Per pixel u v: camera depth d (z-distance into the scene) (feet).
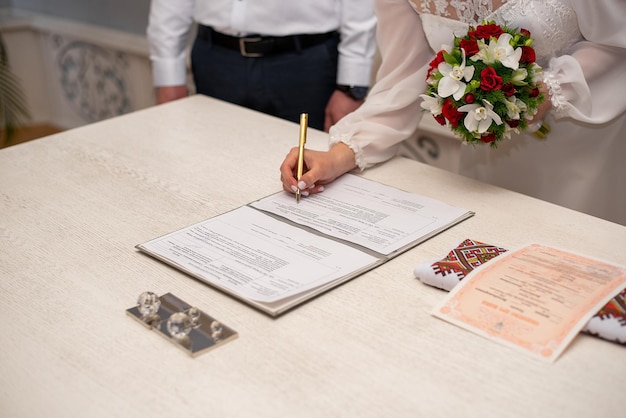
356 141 4.83
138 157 5.17
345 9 7.02
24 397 2.85
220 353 3.04
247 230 4.04
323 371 2.93
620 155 5.19
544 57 4.60
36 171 4.97
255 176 4.82
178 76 7.91
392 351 3.04
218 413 2.73
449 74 4.13
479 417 2.69
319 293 3.43
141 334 3.19
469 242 3.77
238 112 6.08
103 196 4.57
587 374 2.89
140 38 11.34
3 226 4.21
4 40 13.05
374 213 4.25
